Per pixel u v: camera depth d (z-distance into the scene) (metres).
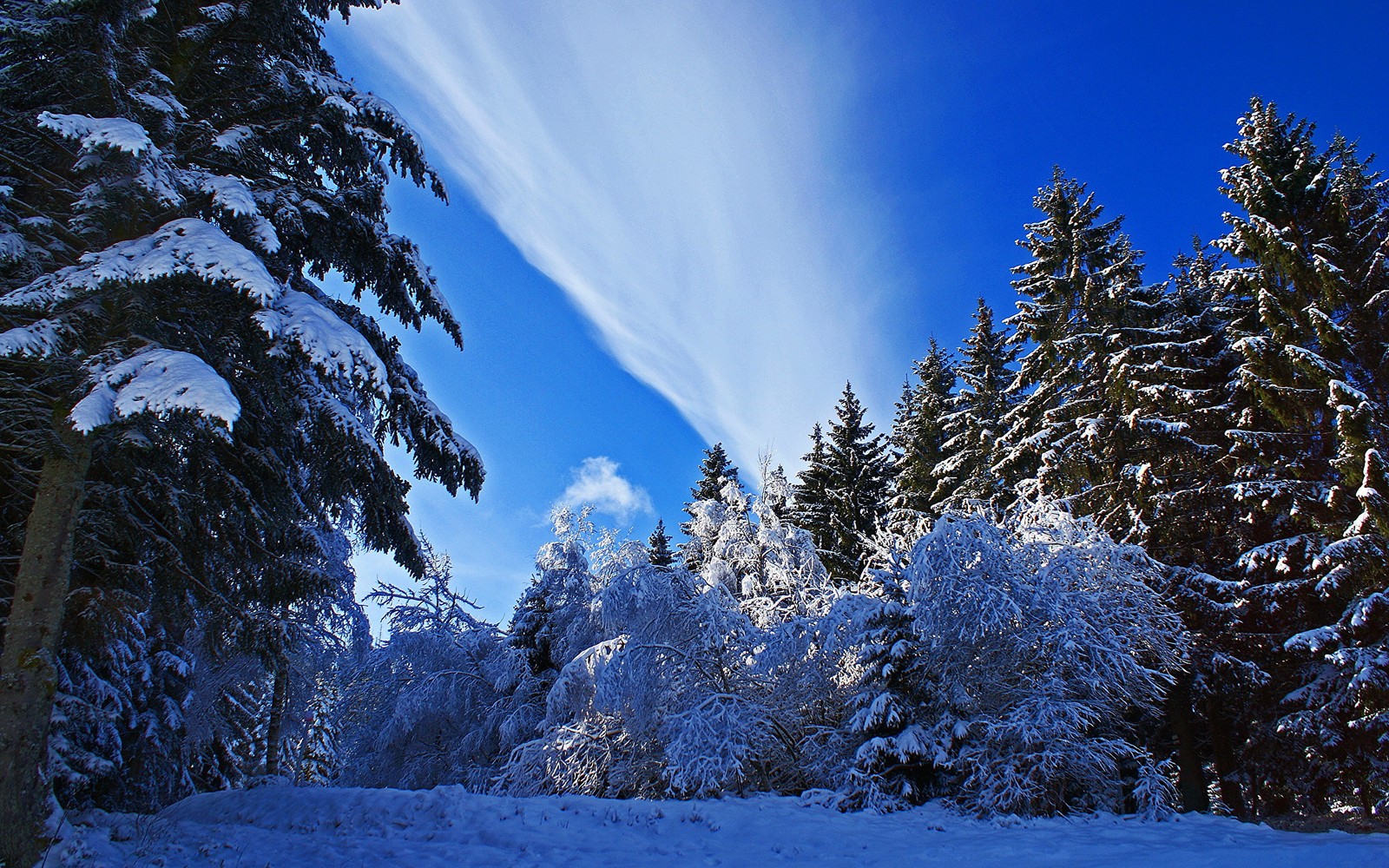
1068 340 18.72
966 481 24.19
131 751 13.65
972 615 10.87
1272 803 15.48
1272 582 14.96
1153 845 7.59
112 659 12.62
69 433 7.78
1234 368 17.92
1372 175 16.28
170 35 9.27
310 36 10.89
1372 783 13.18
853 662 12.52
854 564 25.77
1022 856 7.30
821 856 7.69
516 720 15.16
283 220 9.31
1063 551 12.19
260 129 9.30
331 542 15.33
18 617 7.20
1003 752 10.31
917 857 7.48
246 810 10.40
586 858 7.76
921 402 29.09
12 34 7.60
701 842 8.31
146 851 7.81
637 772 12.91
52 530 7.55
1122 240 22.33
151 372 6.57
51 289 6.65
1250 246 15.96
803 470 29.31
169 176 7.67
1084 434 17.25
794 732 12.57
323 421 9.07
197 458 9.80
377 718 18.08
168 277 6.99
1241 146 17.41
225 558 10.69
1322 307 15.23
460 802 9.58
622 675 12.29
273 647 11.22
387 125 9.92
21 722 6.84
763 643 12.55
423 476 10.73
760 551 20.06
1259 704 14.96
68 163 8.76
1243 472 15.16
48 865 6.60
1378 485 12.97
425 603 17.97
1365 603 12.51
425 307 10.93
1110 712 10.66
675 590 13.07
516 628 17.27
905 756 10.38
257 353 8.88
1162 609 12.82
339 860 7.77
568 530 20.78
